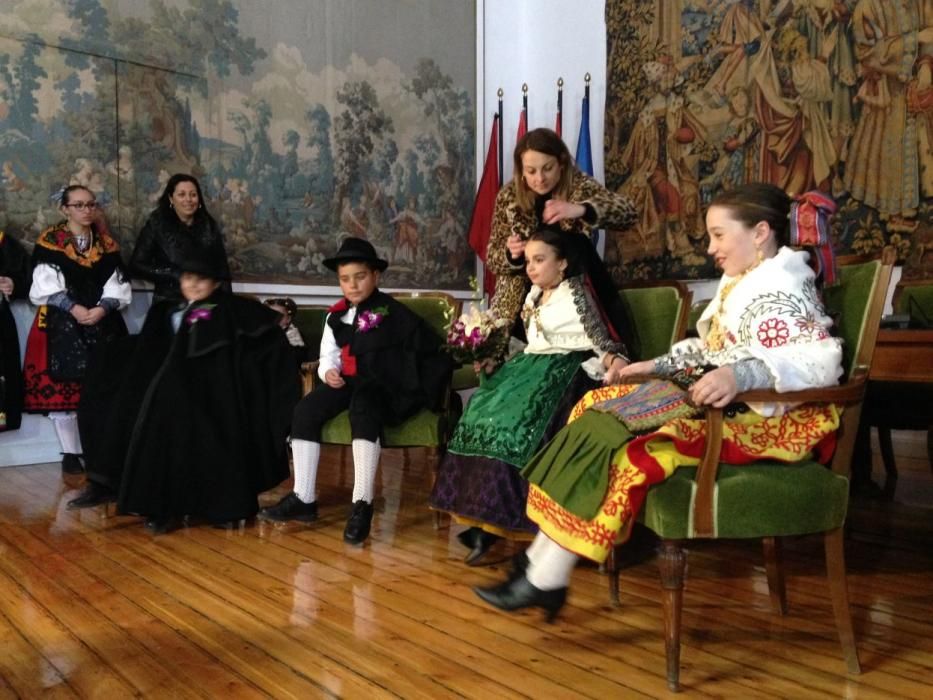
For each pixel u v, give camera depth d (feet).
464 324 10.73
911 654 7.29
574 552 6.70
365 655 7.26
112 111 18.72
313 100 22.24
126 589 9.11
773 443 6.92
